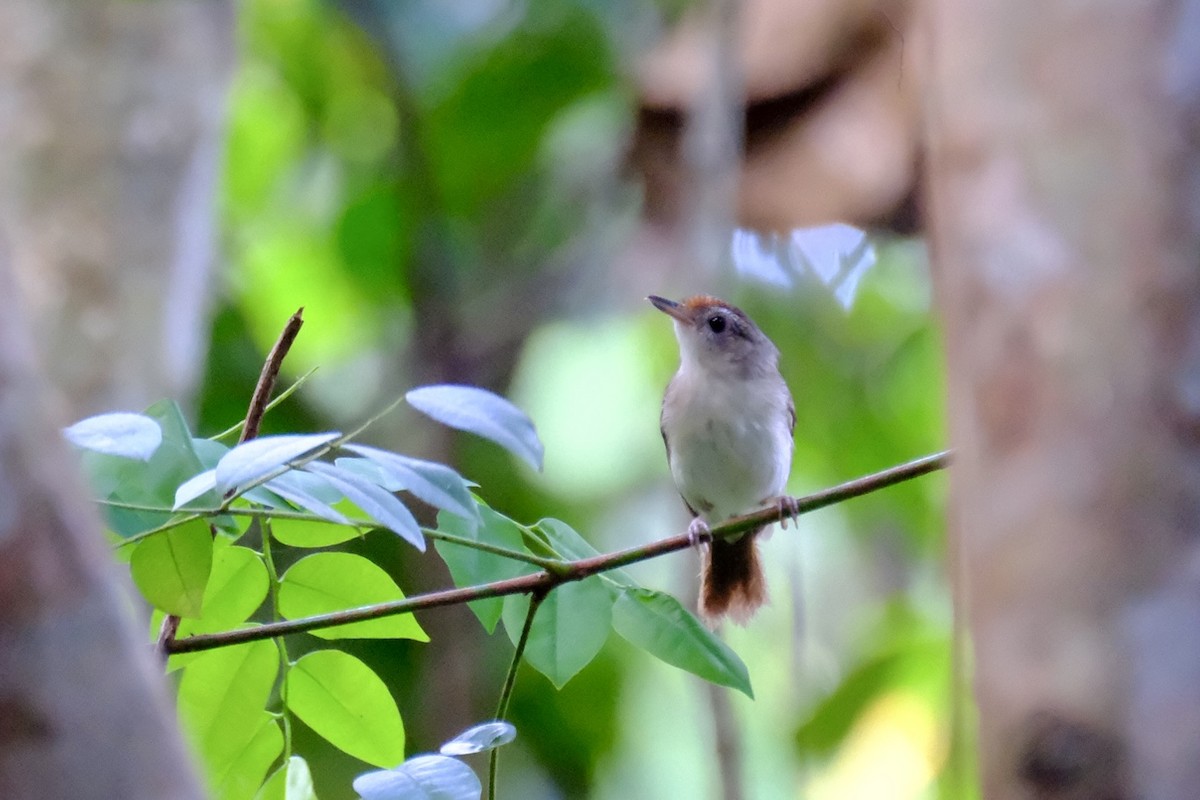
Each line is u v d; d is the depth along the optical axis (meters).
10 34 10.07
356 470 5.55
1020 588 2.78
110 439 4.91
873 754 11.29
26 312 3.13
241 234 14.50
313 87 14.82
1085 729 2.67
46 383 3.25
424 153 14.16
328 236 14.33
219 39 10.78
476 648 11.57
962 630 3.29
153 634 6.36
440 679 11.03
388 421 13.06
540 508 12.43
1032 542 2.78
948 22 3.09
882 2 8.62
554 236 14.37
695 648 6.39
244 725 6.18
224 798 6.11
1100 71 2.83
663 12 13.82
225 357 13.41
